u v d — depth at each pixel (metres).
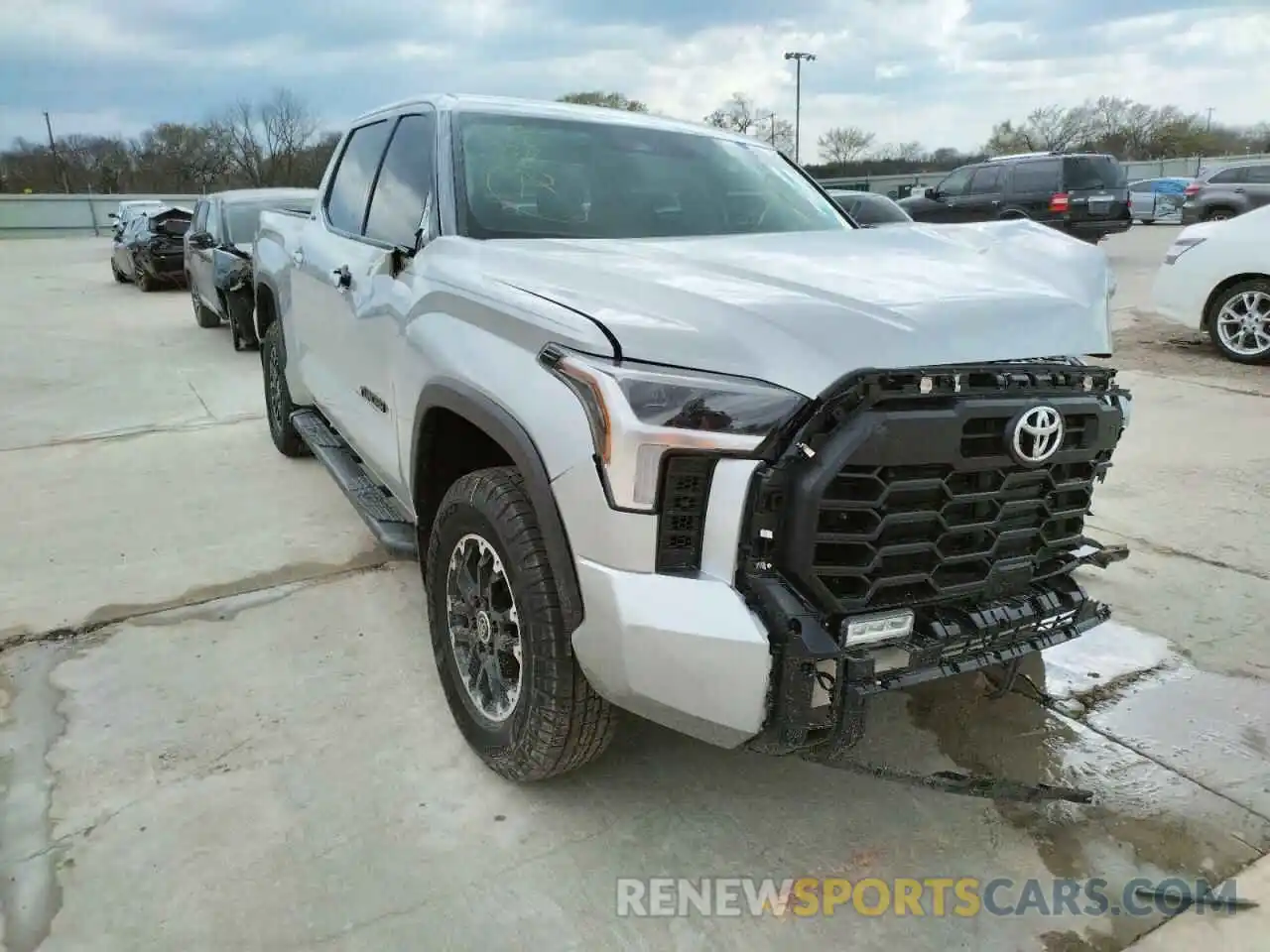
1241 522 4.63
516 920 2.20
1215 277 8.30
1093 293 2.47
